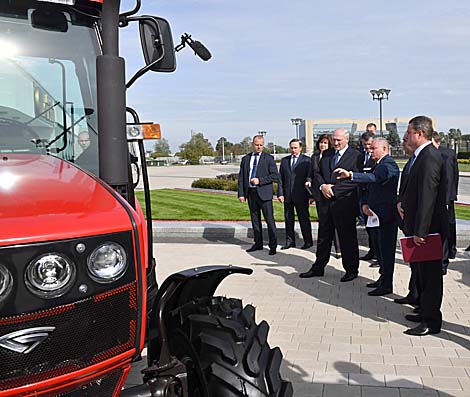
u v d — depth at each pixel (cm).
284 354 479
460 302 618
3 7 311
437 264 509
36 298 201
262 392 250
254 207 931
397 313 588
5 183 240
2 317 197
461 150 5528
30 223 206
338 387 414
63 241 206
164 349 270
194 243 1041
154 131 323
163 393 255
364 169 707
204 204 1620
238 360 258
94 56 327
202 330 270
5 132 303
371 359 465
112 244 219
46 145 310
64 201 229
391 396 398
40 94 312
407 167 552
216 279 310
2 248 196
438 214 501
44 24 318
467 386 412
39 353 205
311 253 916
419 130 534
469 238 951
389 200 635
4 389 201
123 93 281
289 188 941
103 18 278
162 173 3788
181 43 347
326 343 504
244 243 1030
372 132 856
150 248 315
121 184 280
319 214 741
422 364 454
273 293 673
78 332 212
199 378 265
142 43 317
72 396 219
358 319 571
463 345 493
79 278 210
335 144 715
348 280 722
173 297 288
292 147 934
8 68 308
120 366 231
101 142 279
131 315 227
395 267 794
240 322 281
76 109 318
